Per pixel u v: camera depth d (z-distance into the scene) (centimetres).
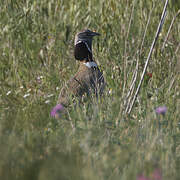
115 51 1494
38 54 1592
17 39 1602
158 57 1444
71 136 969
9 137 953
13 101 1412
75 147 887
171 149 876
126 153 830
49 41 1598
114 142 913
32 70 1570
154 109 1088
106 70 1373
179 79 1338
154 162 773
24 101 1397
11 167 783
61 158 821
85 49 1293
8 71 1591
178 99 1191
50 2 1606
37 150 873
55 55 1573
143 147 873
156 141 907
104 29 1529
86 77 1249
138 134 972
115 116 1091
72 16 1623
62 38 1600
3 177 741
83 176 727
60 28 1619
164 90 1276
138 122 1066
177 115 1089
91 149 857
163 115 1020
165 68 1435
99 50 1499
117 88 1282
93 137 920
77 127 1001
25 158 827
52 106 1273
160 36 1504
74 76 1269
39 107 1307
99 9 1623
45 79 1491
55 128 1045
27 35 1599
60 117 1102
